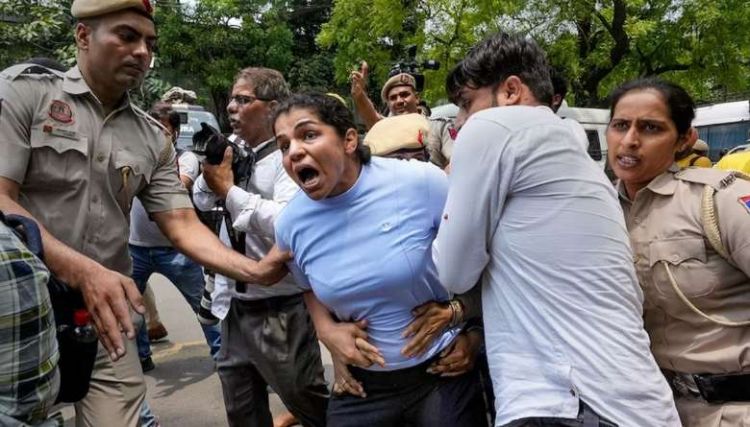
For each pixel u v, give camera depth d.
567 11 11.14
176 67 18.56
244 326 2.64
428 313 1.83
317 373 2.66
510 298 1.60
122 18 2.04
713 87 15.18
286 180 2.54
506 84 1.71
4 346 1.21
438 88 11.62
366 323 1.87
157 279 6.80
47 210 2.04
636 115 1.79
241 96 2.68
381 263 1.77
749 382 1.69
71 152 2.04
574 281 1.54
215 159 2.53
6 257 1.22
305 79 19.72
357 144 1.82
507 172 1.57
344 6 12.70
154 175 2.35
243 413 2.75
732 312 1.70
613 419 1.48
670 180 1.80
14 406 1.24
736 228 1.63
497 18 11.43
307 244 1.87
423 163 1.90
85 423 2.14
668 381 1.85
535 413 1.52
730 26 11.62
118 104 2.19
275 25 19.56
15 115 1.94
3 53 6.90
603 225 1.58
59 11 7.00
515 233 1.59
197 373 4.32
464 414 1.92
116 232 2.20
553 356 1.53
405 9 11.72
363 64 3.63
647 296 1.80
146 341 4.30
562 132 1.62
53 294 1.77
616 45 11.41
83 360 1.78
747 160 2.47
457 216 1.62
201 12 18.42
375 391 1.96
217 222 3.05
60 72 2.14
